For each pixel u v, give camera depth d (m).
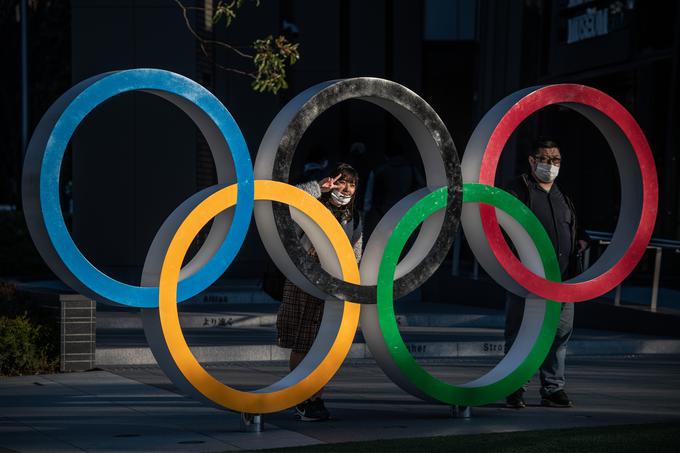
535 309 18.84
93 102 15.39
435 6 50.06
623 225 19.70
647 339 27.53
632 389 21.12
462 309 35.31
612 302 30.84
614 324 30.09
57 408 18.39
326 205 18.12
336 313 17.47
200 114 16.36
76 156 40.62
